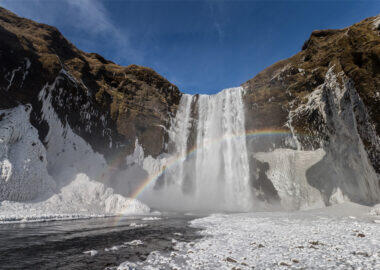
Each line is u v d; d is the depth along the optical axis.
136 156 30.23
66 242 7.68
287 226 10.95
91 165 22.69
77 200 17.95
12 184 14.42
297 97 28.23
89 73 27.11
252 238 8.44
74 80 22.97
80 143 22.81
